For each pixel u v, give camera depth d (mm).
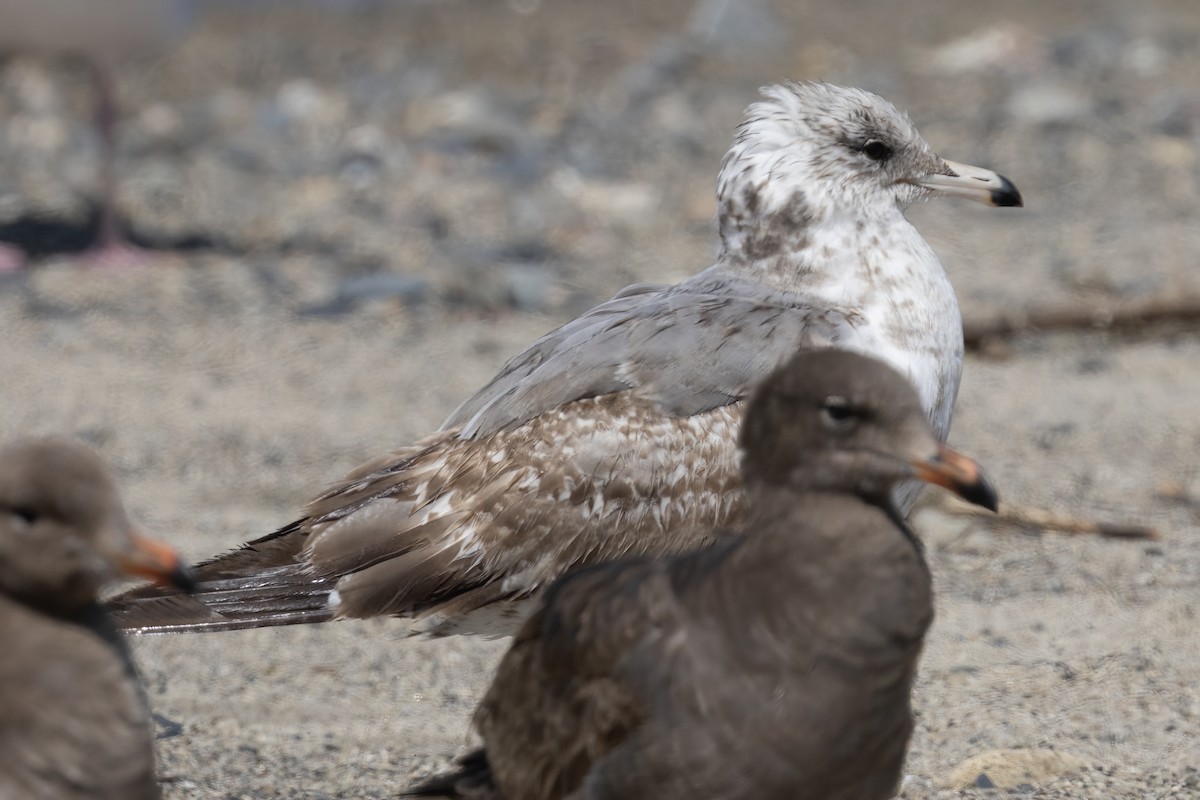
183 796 9891
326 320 18922
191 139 25547
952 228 21531
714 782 7516
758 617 7465
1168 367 17094
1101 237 20906
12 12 19703
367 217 22375
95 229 21922
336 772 10242
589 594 7961
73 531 7223
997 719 10609
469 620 10188
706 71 28734
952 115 25906
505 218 22234
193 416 16406
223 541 13562
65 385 17125
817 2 33000
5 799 7184
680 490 9914
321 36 31062
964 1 33094
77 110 26875
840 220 10711
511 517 9859
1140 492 14203
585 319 10633
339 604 9898
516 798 8086
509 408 10125
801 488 7703
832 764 7516
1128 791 9758
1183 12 31594
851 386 7621
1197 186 22750
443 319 19000
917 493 10031
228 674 11609
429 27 31750
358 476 10352
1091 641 11633
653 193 23141
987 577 12750
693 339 10109
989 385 16766
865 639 7406
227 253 21219
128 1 20062
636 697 7609
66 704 7191
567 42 30688
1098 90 26844
